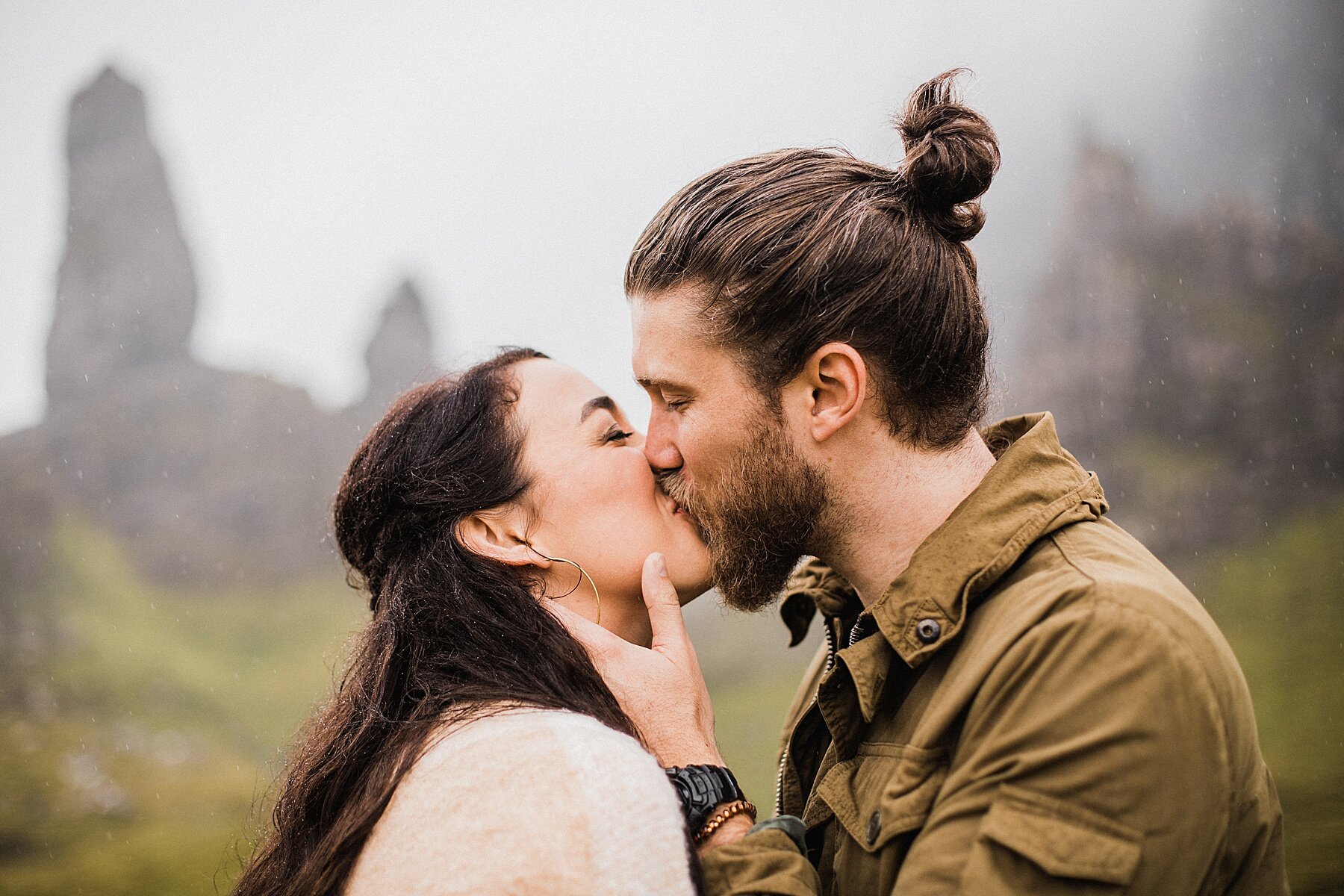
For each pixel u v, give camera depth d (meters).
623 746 1.52
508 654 1.77
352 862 1.55
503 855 1.39
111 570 34.31
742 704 21.56
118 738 22.86
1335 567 16.42
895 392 1.71
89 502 37.59
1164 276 25.53
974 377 1.75
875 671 1.66
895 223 1.71
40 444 39.16
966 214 1.77
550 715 1.57
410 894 1.41
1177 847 1.30
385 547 2.07
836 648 1.96
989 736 1.41
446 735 1.59
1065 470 1.70
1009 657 1.42
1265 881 1.58
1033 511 1.61
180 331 50.53
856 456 1.74
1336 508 18.86
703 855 1.57
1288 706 11.43
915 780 1.51
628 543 2.00
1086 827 1.29
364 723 1.77
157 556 35.53
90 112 53.81
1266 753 10.16
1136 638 1.35
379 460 2.10
